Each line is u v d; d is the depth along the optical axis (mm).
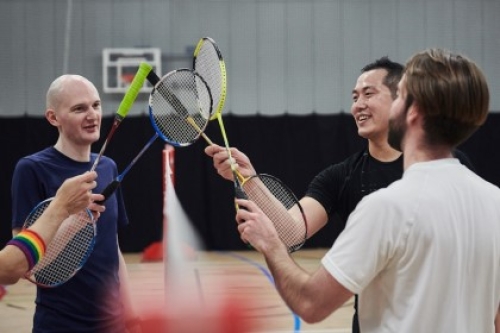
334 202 2590
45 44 10195
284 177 10242
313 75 10562
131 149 9977
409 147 1585
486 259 1511
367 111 2471
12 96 10109
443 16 10594
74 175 2562
